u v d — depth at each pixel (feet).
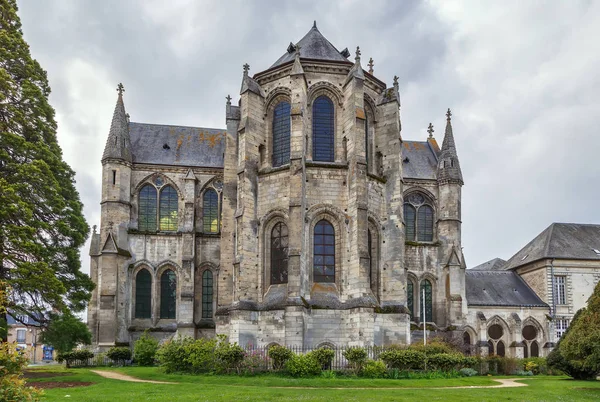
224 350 110.63
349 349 111.96
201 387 89.35
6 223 110.22
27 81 122.62
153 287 179.93
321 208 134.72
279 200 138.51
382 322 134.41
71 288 122.01
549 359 130.00
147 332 174.81
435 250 200.85
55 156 125.59
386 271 140.67
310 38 157.07
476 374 122.01
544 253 217.56
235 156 159.74
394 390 87.40
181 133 202.28
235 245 140.97
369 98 150.30
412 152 217.97
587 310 107.65
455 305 191.83
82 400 72.18
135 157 189.16
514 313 207.31
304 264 129.49
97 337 167.73
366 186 134.62
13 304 110.63
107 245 171.73
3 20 124.16
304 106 136.98
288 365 106.52
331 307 128.67
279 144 146.20
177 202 188.96
